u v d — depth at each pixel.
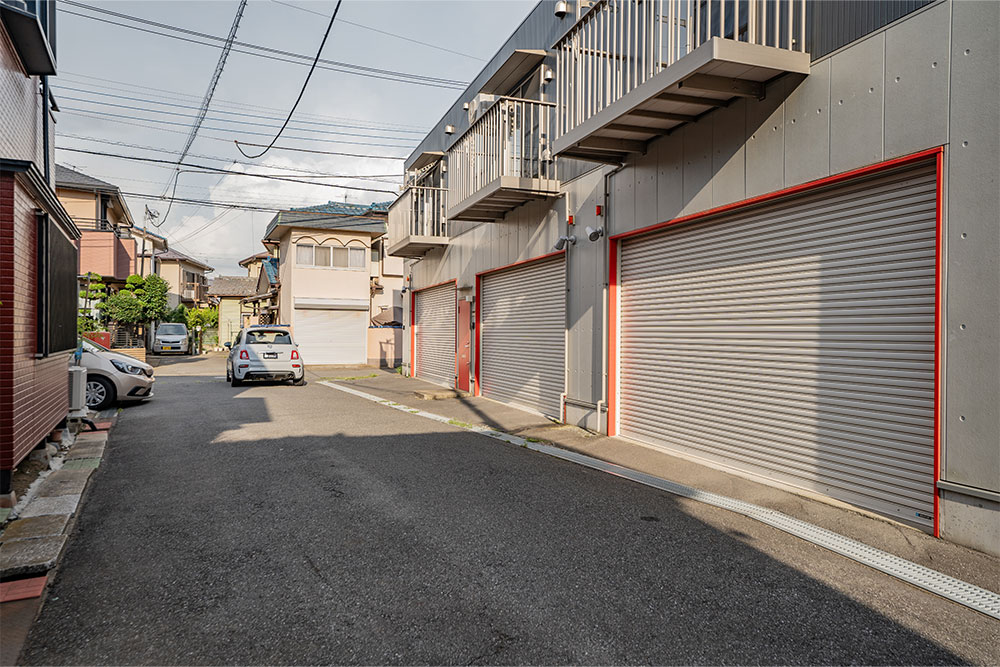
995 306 3.65
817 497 4.93
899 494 4.35
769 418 5.48
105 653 2.60
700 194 6.07
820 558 3.77
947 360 3.91
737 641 2.76
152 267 30.47
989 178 3.68
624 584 3.36
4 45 5.92
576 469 6.23
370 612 3.00
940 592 3.25
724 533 4.23
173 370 20.11
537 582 3.37
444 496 5.10
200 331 35.69
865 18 4.45
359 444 7.36
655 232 7.03
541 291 9.73
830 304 4.89
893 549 3.85
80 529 4.19
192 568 3.52
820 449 4.98
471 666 2.53
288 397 12.40
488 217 11.04
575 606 3.08
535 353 9.91
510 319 10.87
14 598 3.08
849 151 4.57
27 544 3.72
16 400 4.57
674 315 6.75
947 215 3.91
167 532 4.13
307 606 3.06
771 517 4.53
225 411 10.13
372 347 24.20
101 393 10.20
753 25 4.98
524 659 2.59
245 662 2.54
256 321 31.91
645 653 2.65
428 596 3.18
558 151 7.03
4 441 4.39
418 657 2.59
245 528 4.22
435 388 13.97
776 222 5.40
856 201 4.68
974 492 3.75
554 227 9.02
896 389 4.38
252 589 3.25
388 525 4.32
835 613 3.04
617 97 6.30
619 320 7.71
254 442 7.38
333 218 23.83
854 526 4.27
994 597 3.19
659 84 5.32
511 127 10.78
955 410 3.87
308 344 23.42
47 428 5.91
